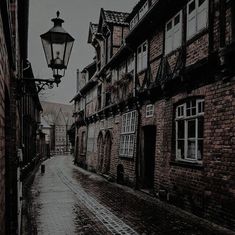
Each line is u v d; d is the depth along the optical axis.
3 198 3.75
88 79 26.80
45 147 49.12
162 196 10.67
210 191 7.86
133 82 14.23
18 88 7.06
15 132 6.78
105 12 19.42
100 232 7.24
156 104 11.62
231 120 7.11
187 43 9.27
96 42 23.03
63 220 8.39
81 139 30.39
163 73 10.84
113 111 17.61
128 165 14.64
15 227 6.24
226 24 7.36
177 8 10.13
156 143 11.44
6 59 4.29
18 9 7.50
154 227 7.51
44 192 13.34
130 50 14.35
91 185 15.61
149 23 11.79
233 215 6.94
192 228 7.32
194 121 9.12
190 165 8.84
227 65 7.06
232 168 7.02
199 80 8.50
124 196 12.00
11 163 6.48
